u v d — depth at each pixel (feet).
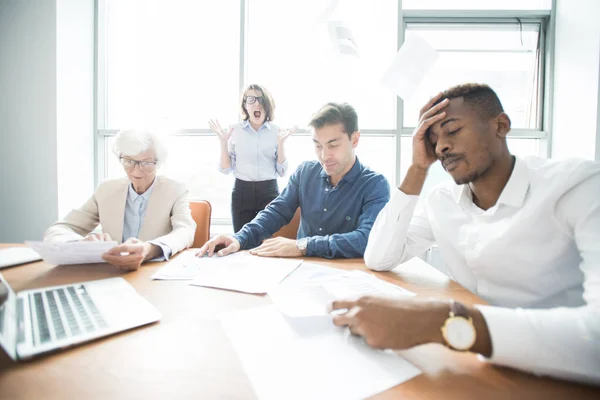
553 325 1.35
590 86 6.79
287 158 7.84
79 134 8.28
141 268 2.92
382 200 4.15
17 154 7.79
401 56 3.06
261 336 1.68
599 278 1.71
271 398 1.20
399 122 8.26
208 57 8.48
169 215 4.50
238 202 7.73
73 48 8.05
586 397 1.21
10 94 7.73
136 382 1.29
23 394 1.21
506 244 2.44
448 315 1.45
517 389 1.26
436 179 7.42
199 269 2.88
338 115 4.18
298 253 3.43
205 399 1.19
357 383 1.29
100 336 1.64
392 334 1.47
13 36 7.67
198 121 8.52
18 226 7.88
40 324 1.74
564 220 2.26
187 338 1.65
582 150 6.98
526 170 2.43
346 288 2.39
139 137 4.18
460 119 2.33
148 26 8.62
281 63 8.39
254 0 8.41
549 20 7.91
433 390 1.25
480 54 8.34
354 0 8.14
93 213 4.54
